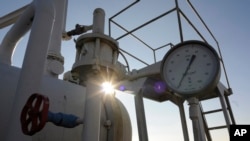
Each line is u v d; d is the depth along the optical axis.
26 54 2.29
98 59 2.40
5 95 2.83
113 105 3.54
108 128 3.36
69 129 3.22
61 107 3.23
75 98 3.44
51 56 4.02
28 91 2.15
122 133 3.45
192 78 3.39
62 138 3.12
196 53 3.50
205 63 3.37
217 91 4.34
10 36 3.57
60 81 3.44
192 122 3.25
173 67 3.60
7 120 2.74
